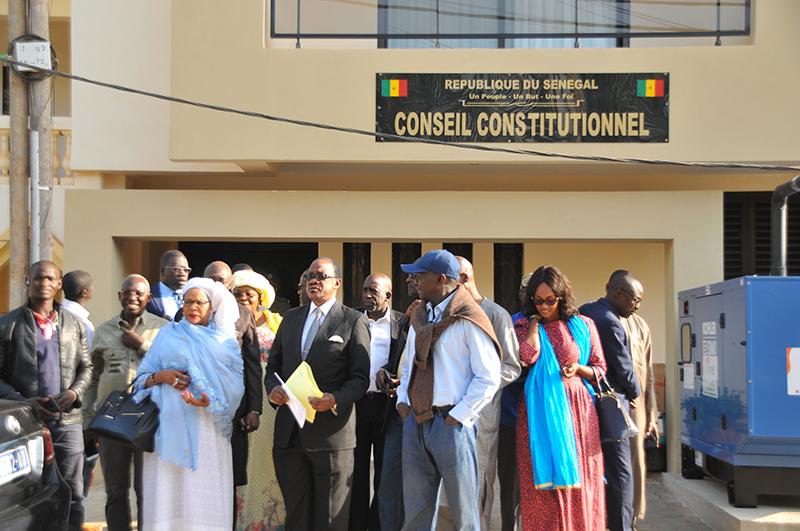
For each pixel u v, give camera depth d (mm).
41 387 6176
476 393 5246
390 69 9328
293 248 12117
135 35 10539
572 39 9562
